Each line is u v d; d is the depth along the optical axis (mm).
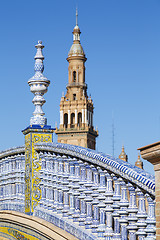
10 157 11125
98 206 7426
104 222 7430
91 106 128000
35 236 9562
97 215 7633
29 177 9969
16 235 10336
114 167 6816
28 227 9711
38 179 9875
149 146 5457
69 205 8820
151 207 6207
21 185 10742
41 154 9891
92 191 7789
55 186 9156
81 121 124375
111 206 7113
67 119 125812
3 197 11484
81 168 8172
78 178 8383
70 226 8398
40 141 10023
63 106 125062
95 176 7762
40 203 9789
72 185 8438
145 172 6348
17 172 10797
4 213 10773
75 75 128375
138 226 6379
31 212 9836
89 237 7680
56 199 9203
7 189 11344
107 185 7320
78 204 8359
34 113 10289
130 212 6547
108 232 7191
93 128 128125
